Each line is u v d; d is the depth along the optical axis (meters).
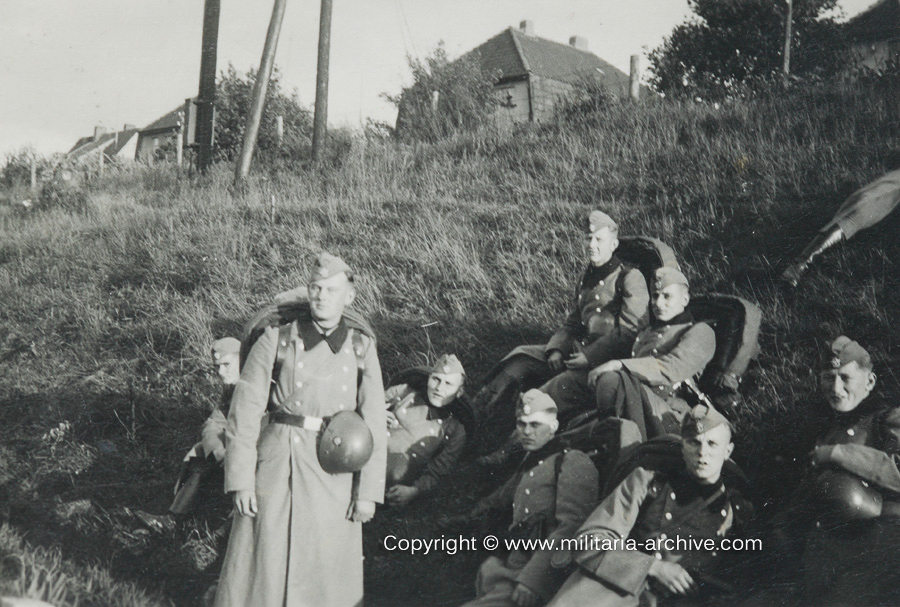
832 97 6.37
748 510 3.98
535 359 5.25
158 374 6.52
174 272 7.65
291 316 4.09
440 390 4.90
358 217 7.77
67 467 5.72
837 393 4.09
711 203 5.96
